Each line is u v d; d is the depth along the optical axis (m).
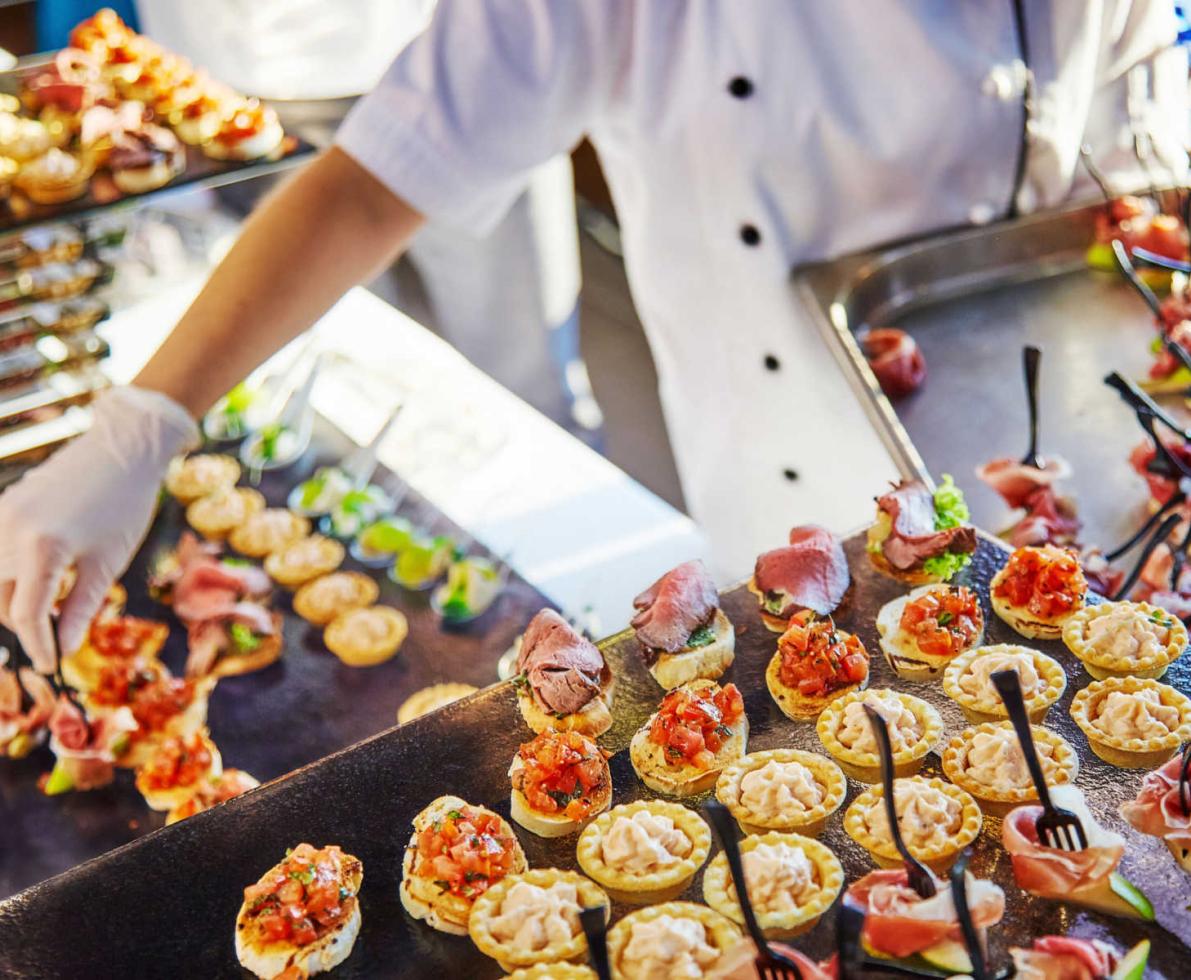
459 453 1.16
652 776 0.67
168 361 0.88
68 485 0.86
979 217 1.05
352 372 1.24
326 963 0.62
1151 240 1.03
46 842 0.88
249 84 1.73
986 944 0.60
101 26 1.41
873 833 0.64
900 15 0.96
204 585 1.02
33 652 0.85
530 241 1.69
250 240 0.90
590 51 0.97
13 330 1.14
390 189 0.92
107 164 1.22
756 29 0.96
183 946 0.62
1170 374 0.95
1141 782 0.65
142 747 0.92
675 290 1.09
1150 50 1.07
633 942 0.60
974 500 0.89
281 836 0.66
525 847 0.66
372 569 1.06
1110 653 0.70
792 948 0.61
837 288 1.00
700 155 1.01
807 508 1.10
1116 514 0.87
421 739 0.70
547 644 0.70
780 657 0.72
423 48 0.93
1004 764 0.66
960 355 1.00
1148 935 0.60
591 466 1.15
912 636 0.72
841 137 1.00
